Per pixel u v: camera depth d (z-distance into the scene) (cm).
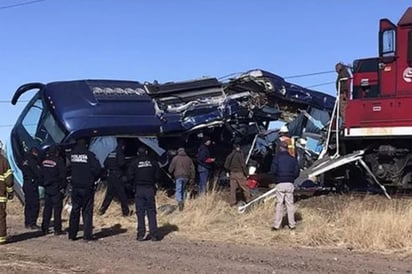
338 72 1664
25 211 1516
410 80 1527
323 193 1641
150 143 1856
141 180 1268
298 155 1744
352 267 953
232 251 1118
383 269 936
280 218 1298
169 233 1352
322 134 1791
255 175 1738
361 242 1144
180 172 1650
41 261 1043
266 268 955
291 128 1955
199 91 1955
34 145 1769
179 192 1642
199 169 1762
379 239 1132
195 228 1387
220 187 1848
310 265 971
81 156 1282
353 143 1652
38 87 1819
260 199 1507
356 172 1658
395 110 1544
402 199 1423
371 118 1581
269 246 1169
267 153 1911
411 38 1523
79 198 1280
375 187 1609
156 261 1025
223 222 1434
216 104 1911
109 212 1677
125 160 1653
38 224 1574
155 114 1853
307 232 1228
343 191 1639
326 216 1334
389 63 1563
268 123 2072
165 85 1919
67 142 1688
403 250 1081
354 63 1655
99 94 1788
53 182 1388
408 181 1563
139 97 1858
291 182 1299
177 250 1138
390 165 1570
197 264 995
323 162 1602
